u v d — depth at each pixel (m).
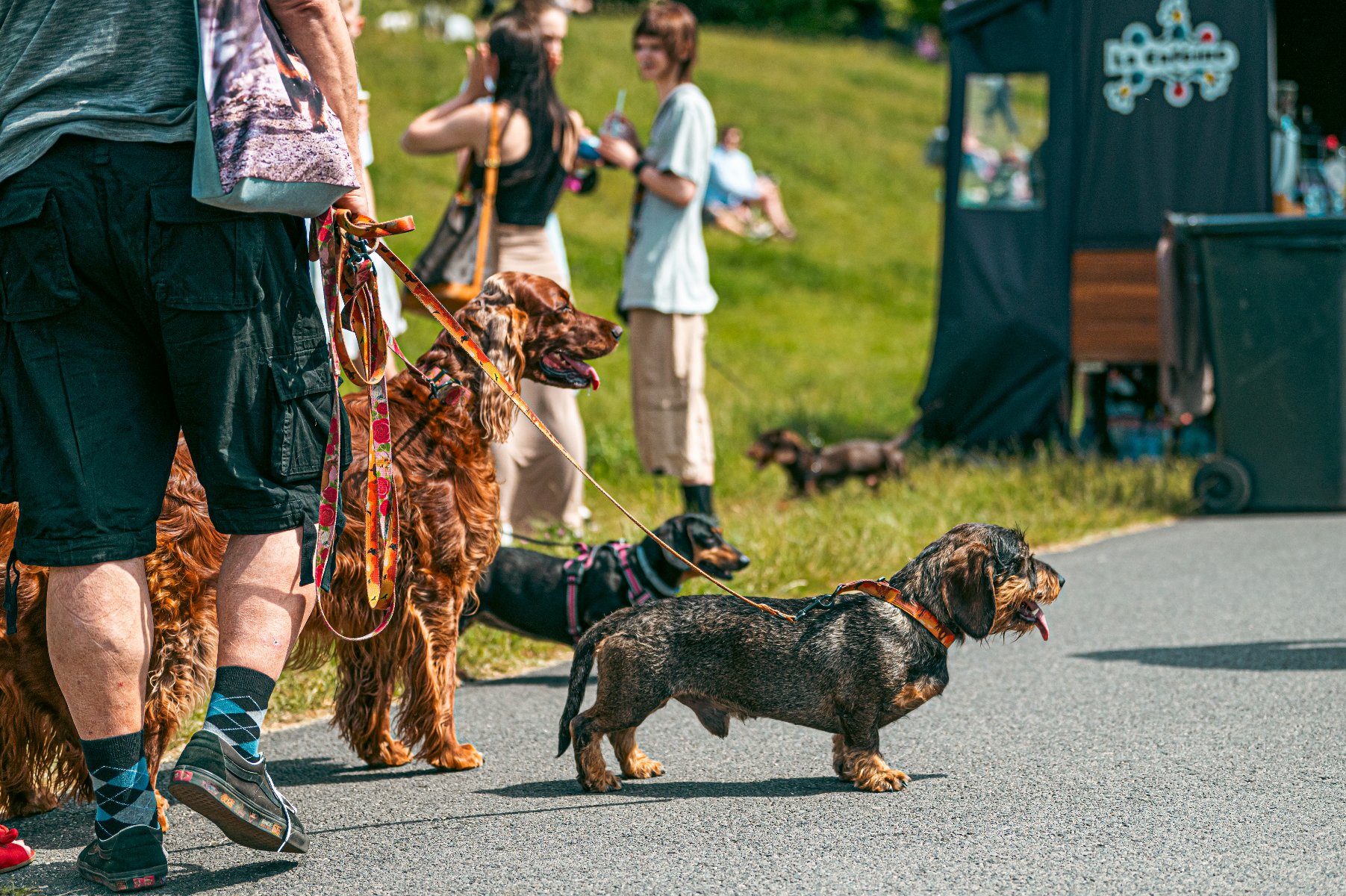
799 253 30.89
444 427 5.77
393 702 6.98
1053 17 14.34
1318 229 12.06
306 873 4.45
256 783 4.10
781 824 4.94
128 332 4.13
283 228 4.19
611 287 23.06
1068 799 5.18
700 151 9.91
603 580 7.37
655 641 5.40
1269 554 10.60
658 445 10.15
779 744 6.14
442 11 34.53
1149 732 6.10
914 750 5.93
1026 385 14.76
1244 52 14.05
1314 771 5.46
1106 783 5.38
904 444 15.41
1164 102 14.18
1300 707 6.45
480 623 7.64
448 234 9.00
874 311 27.72
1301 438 12.33
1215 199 14.16
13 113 4.04
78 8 4.06
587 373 6.44
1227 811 5.00
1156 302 14.31
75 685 4.10
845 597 5.54
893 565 9.86
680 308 9.96
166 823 4.93
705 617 5.44
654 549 7.41
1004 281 14.69
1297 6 15.98
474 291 8.89
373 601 4.59
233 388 4.12
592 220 27.64
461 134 8.92
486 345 5.92
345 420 4.54
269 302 4.14
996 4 14.60
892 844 4.70
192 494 4.88
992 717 6.44
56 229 3.95
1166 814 4.98
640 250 10.05
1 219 3.98
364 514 5.48
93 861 4.22
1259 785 5.31
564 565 7.47
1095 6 14.23
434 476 5.67
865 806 5.16
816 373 21.52
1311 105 16.89
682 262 10.01
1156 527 12.15
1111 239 14.39
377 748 5.88
